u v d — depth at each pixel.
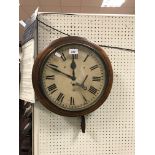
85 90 1.29
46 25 1.40
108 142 1.45
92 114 1.44
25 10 4.42
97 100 1.30
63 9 4.48
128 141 1.46
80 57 1.29
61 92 1.28
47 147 1.43
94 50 1.28
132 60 1.44
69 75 1.28
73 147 1.44
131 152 1.46
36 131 1.42
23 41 1.56
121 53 1.44
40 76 1.26
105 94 1.30
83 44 1.27
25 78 1.43
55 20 1.41
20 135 1.76
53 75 1.28
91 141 1.44
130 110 1.46
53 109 1.29
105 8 4.49
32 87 1.30
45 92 1.27
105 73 1.29
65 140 1.43
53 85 1.28
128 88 1.45
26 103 1.80
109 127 1.45
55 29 1.40
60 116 1.42
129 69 1.45
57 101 1.28
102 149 1.45
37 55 1.32
